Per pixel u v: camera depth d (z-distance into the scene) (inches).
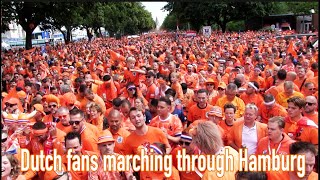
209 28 1951.3
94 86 418.0
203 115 297.6
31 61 868.6
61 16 1267.2
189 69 491.2
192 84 485.7
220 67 495.2
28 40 1309.1
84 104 332.8
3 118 255.8
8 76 531.5
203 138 175.0
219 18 2751.0
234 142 240.1
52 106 289.3
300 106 239.5
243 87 376.5
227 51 883.4
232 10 2618.1
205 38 1811.0
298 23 2439.7
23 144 240.8
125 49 1181.7
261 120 289.7
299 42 1064.2
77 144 201.0
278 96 327.9
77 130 228.7
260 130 233.6
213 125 179.2
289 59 549.6
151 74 402.0
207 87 371.9
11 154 193.8
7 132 235.0
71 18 1333.7
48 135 230.7
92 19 2282.2
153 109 301.6
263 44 1133.1
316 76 411.2
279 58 741.3
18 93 389.4
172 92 333.4
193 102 318.7
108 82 403.5
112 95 405.1
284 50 885.2
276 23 2701.8
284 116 275.4
